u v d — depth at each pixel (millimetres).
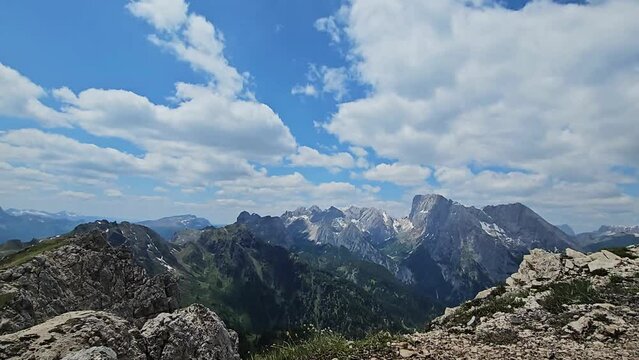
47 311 71312
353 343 15453
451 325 26031
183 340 17000
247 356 16031
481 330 20938
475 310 27531
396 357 13758
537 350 16281
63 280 82875
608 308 22438
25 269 76812
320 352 14352
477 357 14398
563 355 15555
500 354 15211
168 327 17125
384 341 15852
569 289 27297
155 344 16328
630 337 18094
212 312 19641
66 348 12672
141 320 19938
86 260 93625
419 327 31344
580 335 18844
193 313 18594
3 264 90125
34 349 12289
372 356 13859
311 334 15711
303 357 14062
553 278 33094
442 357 13977
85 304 83000
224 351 18578
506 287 35031
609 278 29812
